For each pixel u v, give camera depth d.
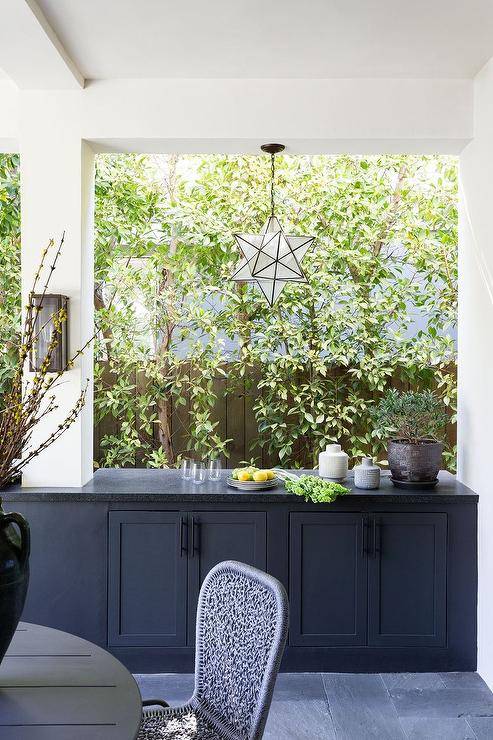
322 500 3.08
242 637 1.87
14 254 4.30
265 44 2.94
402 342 4.32
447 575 3.22
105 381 4.49
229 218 4.41
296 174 4.40
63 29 2.80
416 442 3.34
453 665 3.22
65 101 3.28
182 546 3.17
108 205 4.40
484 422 3.15
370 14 2.69
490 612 3.05
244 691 1.82
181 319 4.43
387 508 3.20
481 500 3.18
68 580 3.17
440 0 2.58
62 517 3.17
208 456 4.47
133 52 3.01
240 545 3.19
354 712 2.85
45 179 3.27
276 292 3.46
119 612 3.18
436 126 3.31
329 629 3.21
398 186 4.44
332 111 3.31
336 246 4.35
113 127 3.29
